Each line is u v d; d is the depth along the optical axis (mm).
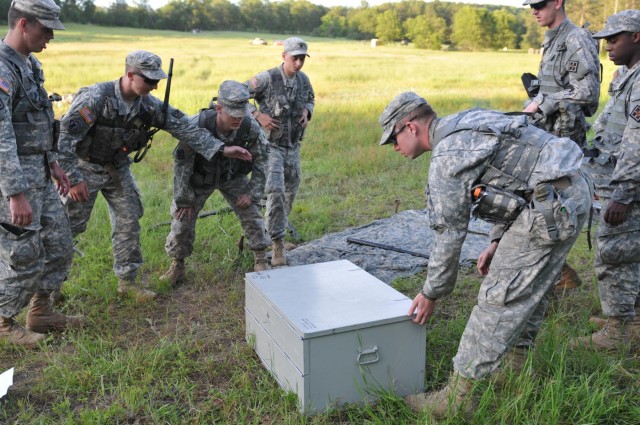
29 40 3531
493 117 2857
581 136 4168
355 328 2982
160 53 39844
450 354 3562
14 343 3834
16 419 3074
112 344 3814
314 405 3008
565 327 3881
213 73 25391
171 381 3369
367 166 8844
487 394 2883
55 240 3945
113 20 87625
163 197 7297
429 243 5648
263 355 3523
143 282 4957
